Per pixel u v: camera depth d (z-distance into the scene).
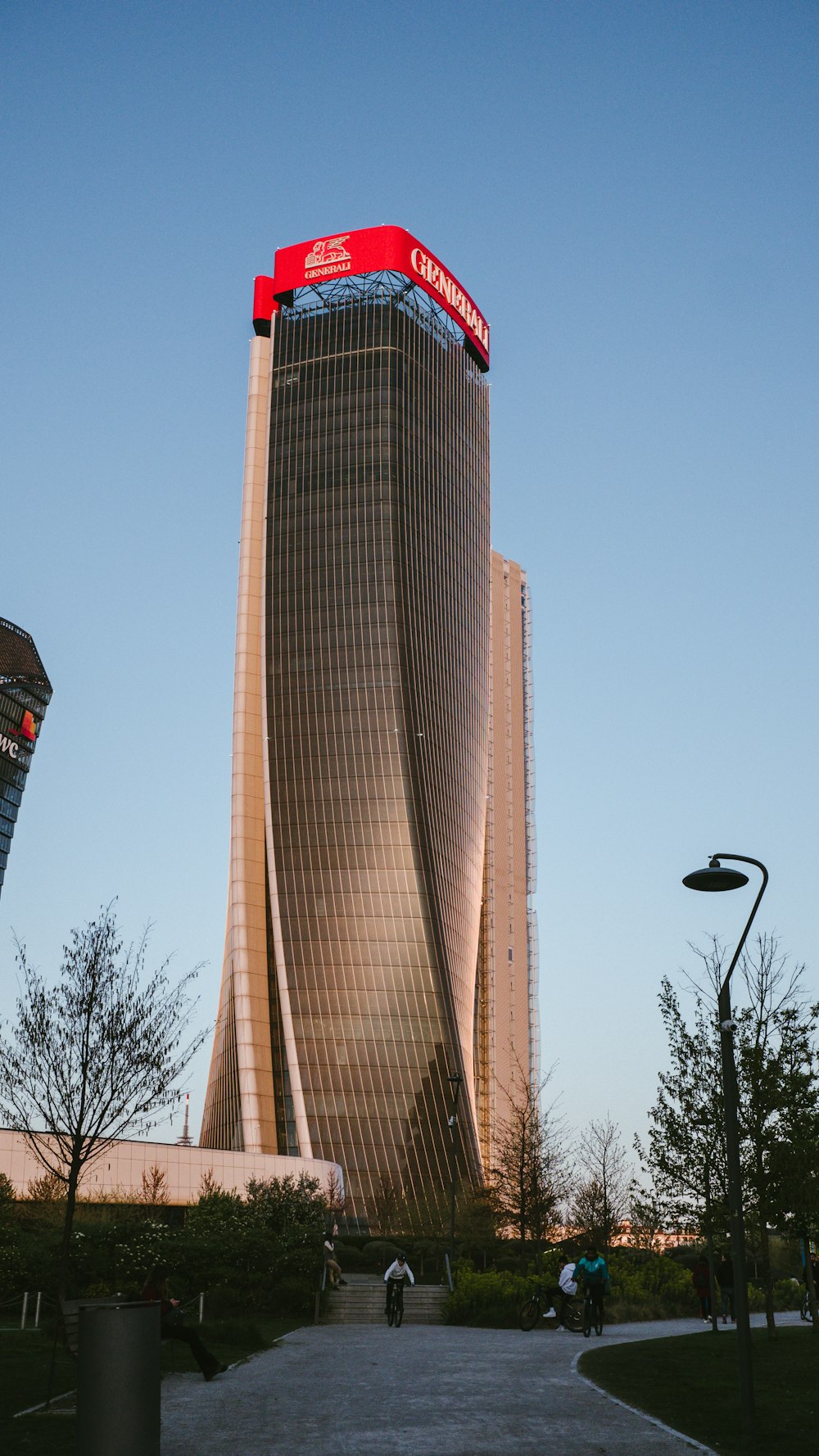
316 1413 19.09
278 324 165.50
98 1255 44.72
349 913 139.00
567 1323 41.81
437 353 168.38
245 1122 131.12
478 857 156.38
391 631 149.25
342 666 148.38
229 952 142.38
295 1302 47.72
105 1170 78.81
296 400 161.25
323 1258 51.81
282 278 166.75
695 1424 17.94
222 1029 142.62
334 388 160.88
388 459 156.12
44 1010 35.25
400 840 142.00
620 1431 17.23
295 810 143.25
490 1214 94.94
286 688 148.25
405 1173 128.88
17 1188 69.81
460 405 170.62
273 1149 131.12
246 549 154.75
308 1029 134.75
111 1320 14.31
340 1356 29.47
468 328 174.00
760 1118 32.81
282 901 139.62
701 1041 34.25
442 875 144.62
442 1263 82.69
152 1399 14.35
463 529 165.12
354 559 152.38
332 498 155.50
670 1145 33.97
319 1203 65.69
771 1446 16.14
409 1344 34.25
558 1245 80.56
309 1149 130.00
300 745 145.88
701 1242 75.31
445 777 150.38
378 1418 18.45
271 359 163.62
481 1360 27.91
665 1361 26.31
